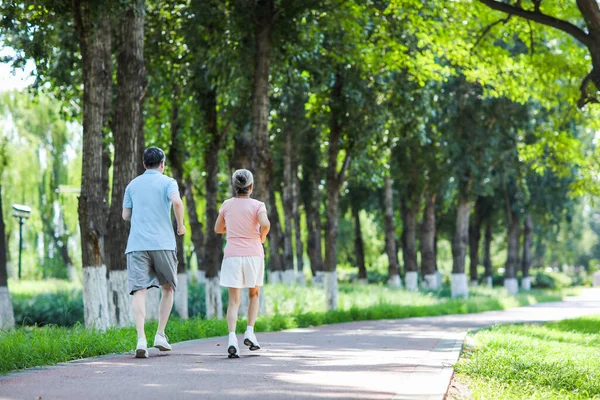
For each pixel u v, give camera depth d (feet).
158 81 88.02
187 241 169.37
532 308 128.77
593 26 56.44
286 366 29.19
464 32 76.38
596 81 58.08
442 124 133.69
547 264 419.13
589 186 82.64
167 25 84.17
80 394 21.70
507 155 140.46
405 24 84.94
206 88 88.07
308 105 102.42
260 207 33.47
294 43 80.23
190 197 123.85
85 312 49.70
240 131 93.35
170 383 23.95
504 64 75.87
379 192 176.65
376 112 96.27
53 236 168.04
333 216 96.94
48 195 160.86
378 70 91.76
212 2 77.71
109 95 65.10
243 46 81.00
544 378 30.55
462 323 79.00
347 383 24.48
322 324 74.59
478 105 131.64
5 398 21.07
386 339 49.62
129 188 32.71
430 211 158.92
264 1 76.23
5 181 156.35
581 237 337.11
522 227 231.91
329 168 98.07
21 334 34.35
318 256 162.71
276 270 137.08
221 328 51.90
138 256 31.96
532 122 133.69
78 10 50.65
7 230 164.86
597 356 43.01
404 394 22.22
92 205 50.19
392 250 157.17
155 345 32.99
